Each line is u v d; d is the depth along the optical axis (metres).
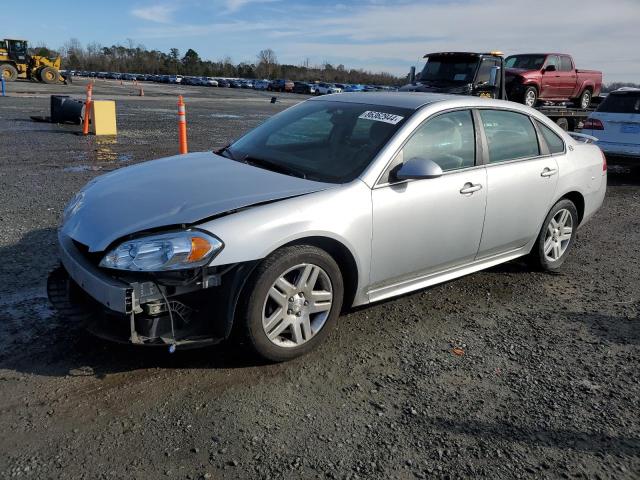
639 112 9.82
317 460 2.53
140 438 2.61
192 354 3.36
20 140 12.21
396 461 2.55
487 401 3.07
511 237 4.61
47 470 2.37
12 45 41.97
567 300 4.61
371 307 4.24
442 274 4.20
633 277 5.25
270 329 3.19
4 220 5.88
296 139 4.16
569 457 2.65
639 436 2.84
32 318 3.67
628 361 3.61
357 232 3.43
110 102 13.88
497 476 2.50
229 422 2.76
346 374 3.26
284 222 3.11
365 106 4.21
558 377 3.37
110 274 2.93
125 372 3.13
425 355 3.54
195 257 2.87
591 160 5.36
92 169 9.15
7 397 2.84
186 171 3.76
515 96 17.00
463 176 4.06
